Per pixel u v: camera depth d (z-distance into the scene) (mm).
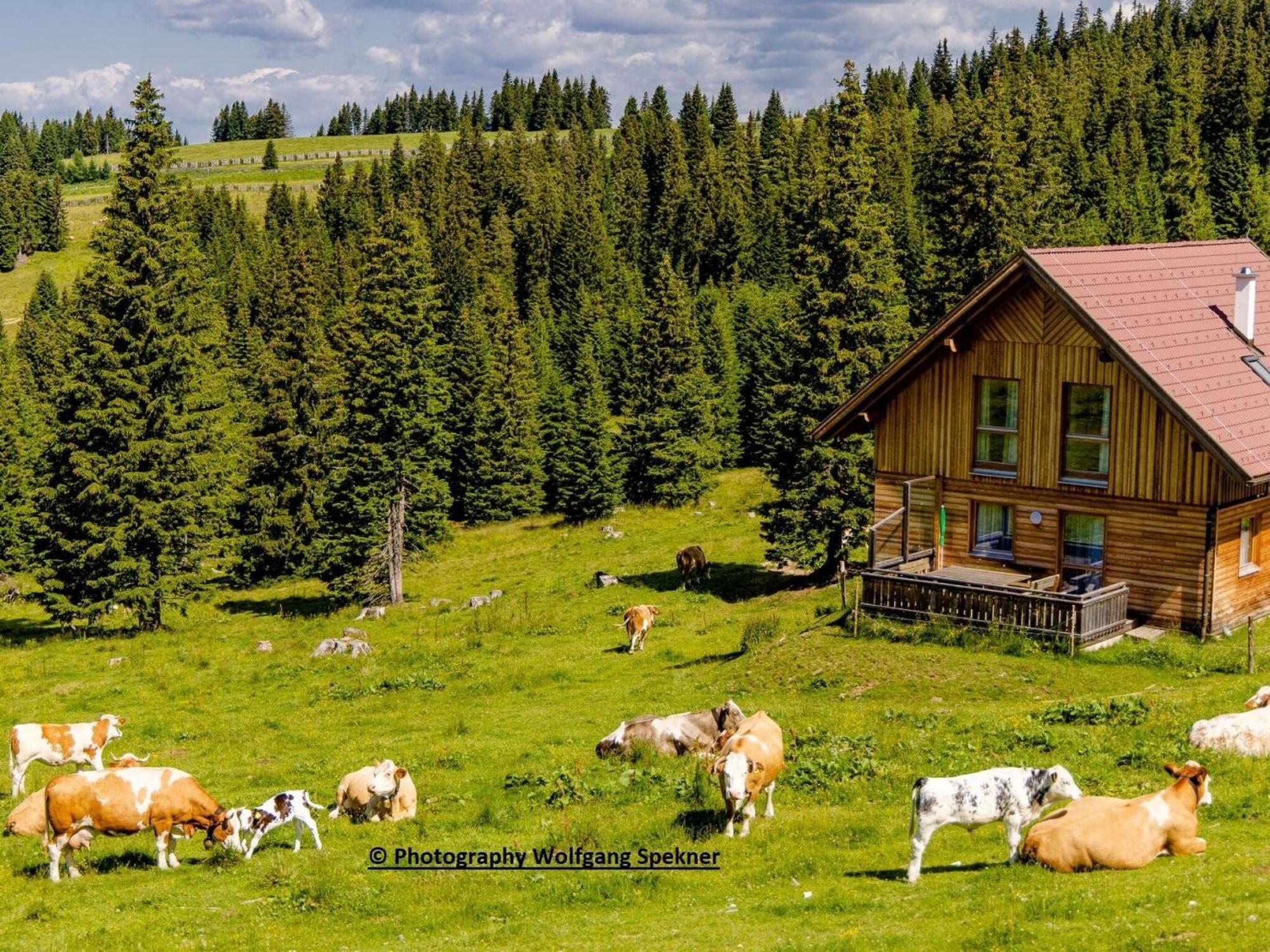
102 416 56000
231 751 29625
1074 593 32594
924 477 36812
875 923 14312
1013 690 27969
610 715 29734
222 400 60000
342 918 16938
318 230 184125
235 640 51312
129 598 55438
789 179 157875
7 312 195375
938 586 32594
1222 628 32438
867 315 51531
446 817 21641
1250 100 142250
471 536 85500
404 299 60281
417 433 61250
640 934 15070
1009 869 15430
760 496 83562
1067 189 93125
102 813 19234
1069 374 33688
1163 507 32500
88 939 16219
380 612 55531
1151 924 12773
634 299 140250
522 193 195250
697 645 39312
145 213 58156
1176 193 111125
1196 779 15359
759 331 107750
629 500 87375
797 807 20391
